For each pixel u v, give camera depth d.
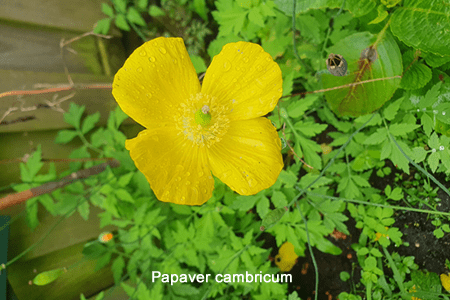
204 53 0.29
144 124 0.16
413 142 0.21
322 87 0.22
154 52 0.16
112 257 0.26
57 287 0.23
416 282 0.21
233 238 0.22
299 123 0.21
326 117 0.23
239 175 0.17
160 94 0.16
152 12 0.27
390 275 0.22
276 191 0.21
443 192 0.21
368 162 0.21
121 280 0.22
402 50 0.20
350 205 0.22
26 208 0.22
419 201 0.21
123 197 0.23
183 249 0.23
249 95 0.17
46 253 0.23
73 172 0.24
